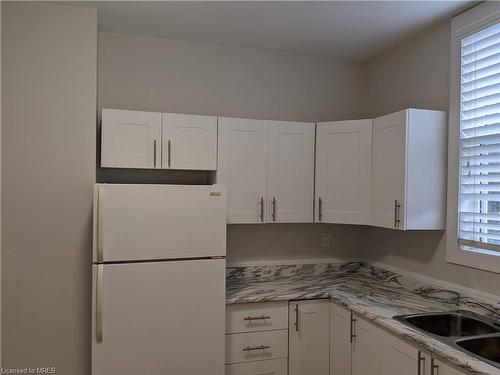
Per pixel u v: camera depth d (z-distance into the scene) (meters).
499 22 2.25
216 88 3.20
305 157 3.06
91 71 2.50
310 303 2.83
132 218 2.30
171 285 2.36
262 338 2.72
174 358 2.36
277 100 3.35
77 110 2.48
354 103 3.53
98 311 2.21
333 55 3.42
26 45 2.41
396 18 2.65
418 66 2.91
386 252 3.22
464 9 2.48
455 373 1.75
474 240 2.38
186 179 3.09
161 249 2.35
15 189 2.39
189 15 2.65
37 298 2.42
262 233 3.30
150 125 2.68
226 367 2.64
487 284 2.28
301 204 3.04
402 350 2.09
